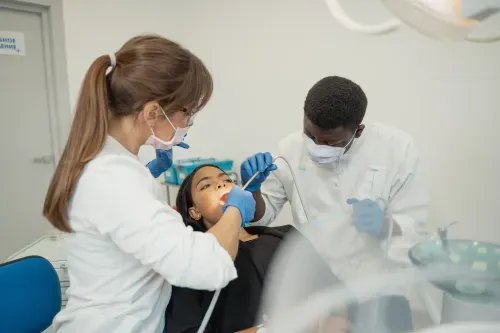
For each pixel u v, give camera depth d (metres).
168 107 0.86
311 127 1.13
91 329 0.87
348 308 0.52
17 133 2.41
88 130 0.83
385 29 0.60
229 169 2.39
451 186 1.13
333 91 1.08
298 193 1.31
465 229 0.70
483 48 1.09
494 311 0.45
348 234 0.68
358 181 1.23
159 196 0.92
